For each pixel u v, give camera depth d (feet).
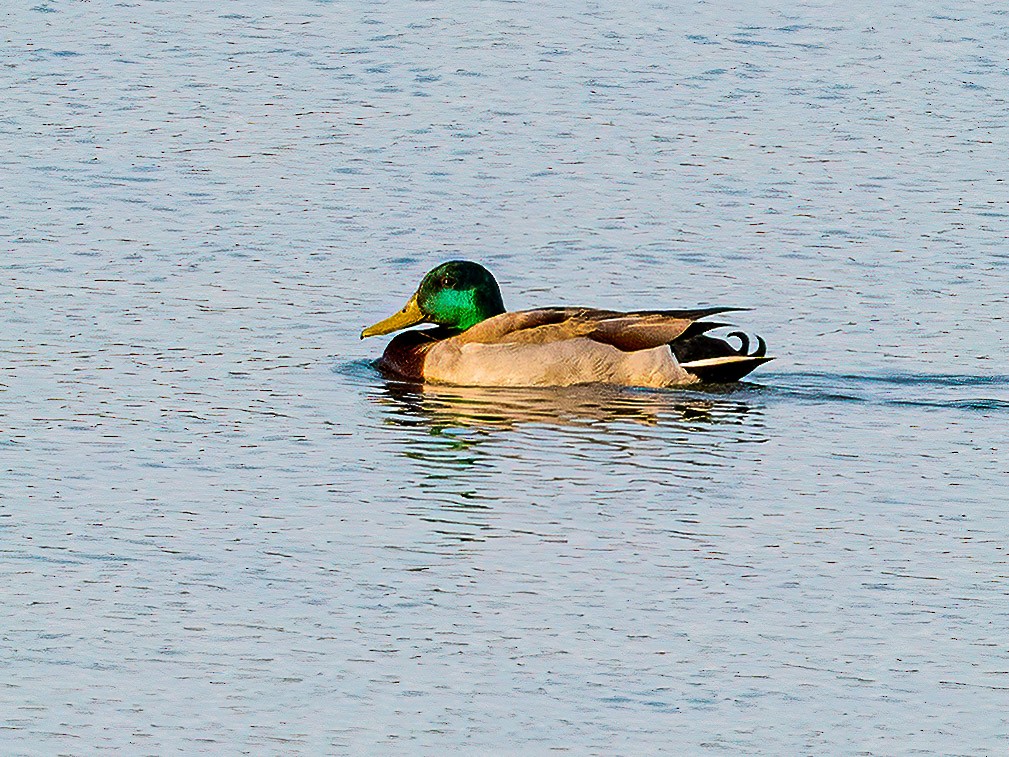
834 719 39.17
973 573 46.42
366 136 87.71
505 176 82.74
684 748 37.93
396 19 106.52
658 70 98.12
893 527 49.37
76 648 41.63
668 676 40.88
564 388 62.54
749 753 37.76
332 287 70.74
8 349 62.80
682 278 72.02
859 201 80.02
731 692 40.22
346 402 60.08
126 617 43.21
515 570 46.32
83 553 46.73
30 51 99.19
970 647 42.47
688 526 49.34
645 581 45.75
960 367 62.95
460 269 65.72
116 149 84.79
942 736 38.60
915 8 109.91
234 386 60.75
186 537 47.98
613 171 83.51
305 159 84.48
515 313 64.49
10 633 42.27
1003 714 39.55
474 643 42.27
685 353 62.95
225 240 74.79
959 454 55.11
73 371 61.05
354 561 46.73
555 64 98.78
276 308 68.49
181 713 38.99
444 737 38.14
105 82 94.53
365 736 38.17
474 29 104.68
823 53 101.19
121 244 73.82
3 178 80.69
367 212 78.33
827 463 54.29
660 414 59.36
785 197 80.53
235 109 91.04
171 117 89.51
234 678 40.45
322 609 43.88
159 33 103.14
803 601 44.73
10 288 68.69
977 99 94.43
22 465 52.70
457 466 53.93
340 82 95.66
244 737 38.06
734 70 98.32
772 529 49.16
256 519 49.32
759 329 66.74
